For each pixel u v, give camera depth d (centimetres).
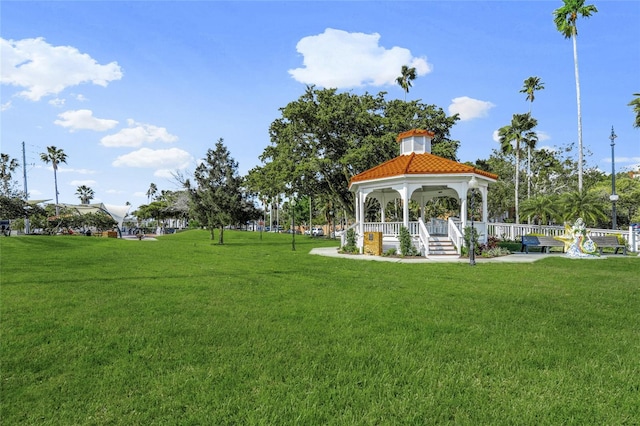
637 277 1109
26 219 4288
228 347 483
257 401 344
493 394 363
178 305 711
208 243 3070
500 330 559
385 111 3619
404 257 1744
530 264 1439
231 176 2998
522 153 4866
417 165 1928
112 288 876
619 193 4062
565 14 3556
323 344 494
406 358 445
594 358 454
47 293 809
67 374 401
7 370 410
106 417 317
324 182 3656
